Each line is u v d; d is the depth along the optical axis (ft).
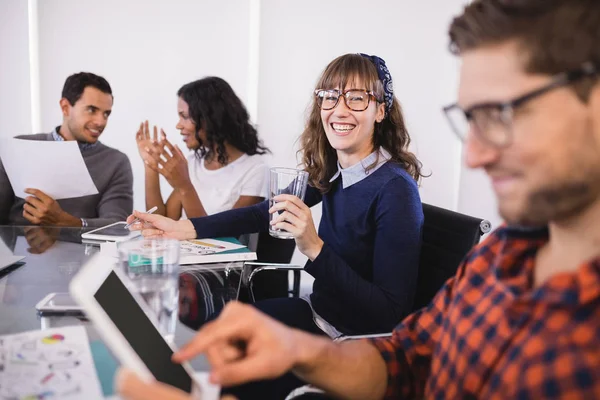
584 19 1.69
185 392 2.28
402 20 9.70
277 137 9.93
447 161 10.25
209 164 8.52
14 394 2.18
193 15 9.45
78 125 7.93
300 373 2.55
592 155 1.74
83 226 6.16
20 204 7.38
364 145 5.12
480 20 1.90
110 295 2.44
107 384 2.32
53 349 2.61
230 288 3.98
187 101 8.25
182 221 5.38
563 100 1.73
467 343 2.31
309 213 4.39
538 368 1.85
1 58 9.09
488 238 2.60
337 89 4.94
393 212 4.58
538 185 1.80
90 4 9.15
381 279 4.53
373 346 2.85
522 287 2.18
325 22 9.60
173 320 3.33
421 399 2.87
